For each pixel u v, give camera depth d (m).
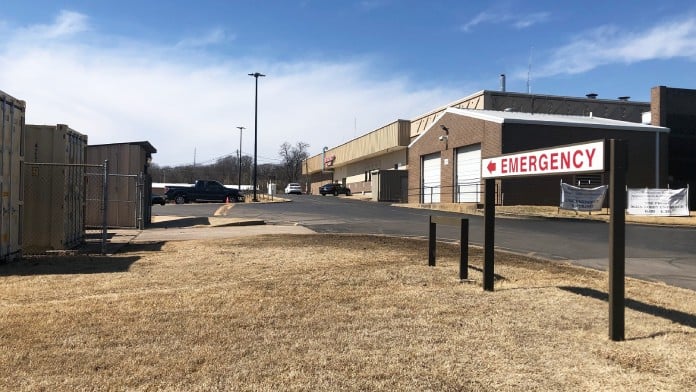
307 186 85.38
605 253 12.02
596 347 4.92
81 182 13.66
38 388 3.90
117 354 4.62
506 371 4.32
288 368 4.34
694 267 10.28
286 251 10.70
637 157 31.19
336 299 6.66
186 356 4.59
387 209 29.69
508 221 21.23
